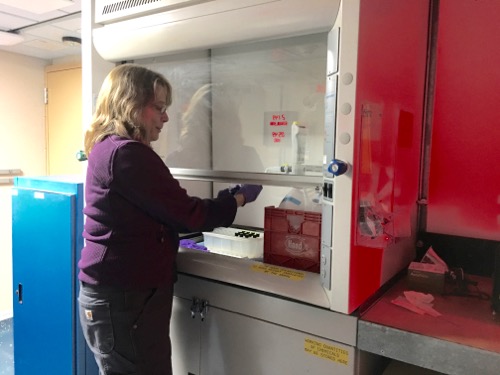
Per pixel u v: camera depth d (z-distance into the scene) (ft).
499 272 3.70
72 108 11.85
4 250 11.69
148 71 4.48
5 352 9.88
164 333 4.36
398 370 4.20
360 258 3.76
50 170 12.59
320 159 5.13
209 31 4.29
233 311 4.52
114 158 3.95
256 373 4.38
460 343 3.22
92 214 4.16
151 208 3.99
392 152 4.25
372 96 3.69
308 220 4.26
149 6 4.68
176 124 5.91
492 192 4.97
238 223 6.46
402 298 4.14
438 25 5.13
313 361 3.96
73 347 6.32
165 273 4.34
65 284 6.29
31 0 7.59
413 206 5.15
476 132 5.01
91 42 5.28
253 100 5.83
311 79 5.14
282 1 3.73
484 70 4.91
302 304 3.99
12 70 11.68
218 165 6.42
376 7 3.66
